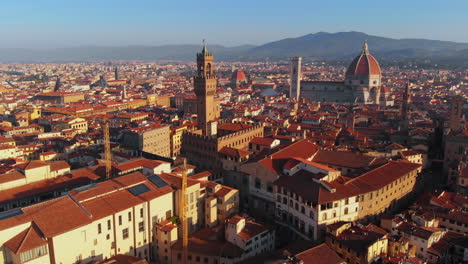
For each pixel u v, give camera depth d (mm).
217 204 152625
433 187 192875
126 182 143250
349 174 168625
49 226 112125
